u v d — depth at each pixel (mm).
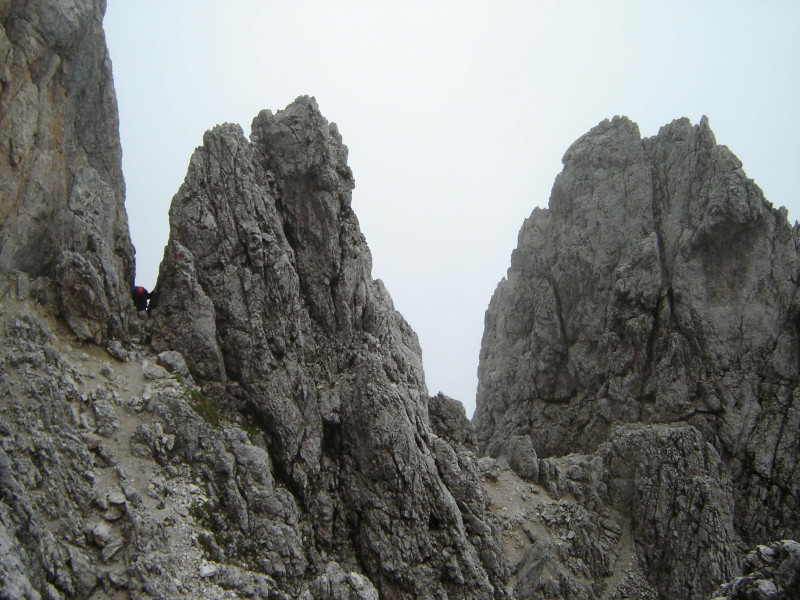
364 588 35469
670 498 53688
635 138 69375
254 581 34281
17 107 37281
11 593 24656
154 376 38938
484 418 73500
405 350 52312
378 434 42156
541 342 68562
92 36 42781
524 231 76688
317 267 46906
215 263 43500
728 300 59531
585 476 57094
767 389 57000
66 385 35531
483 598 40188
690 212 62781
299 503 40750
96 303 39219
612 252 66125
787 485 53719
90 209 41656
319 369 44938
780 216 60375
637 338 60938
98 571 30141
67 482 31969
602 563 52375
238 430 39062
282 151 47969
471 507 45438
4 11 36906
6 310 35781
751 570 33844
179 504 34625
